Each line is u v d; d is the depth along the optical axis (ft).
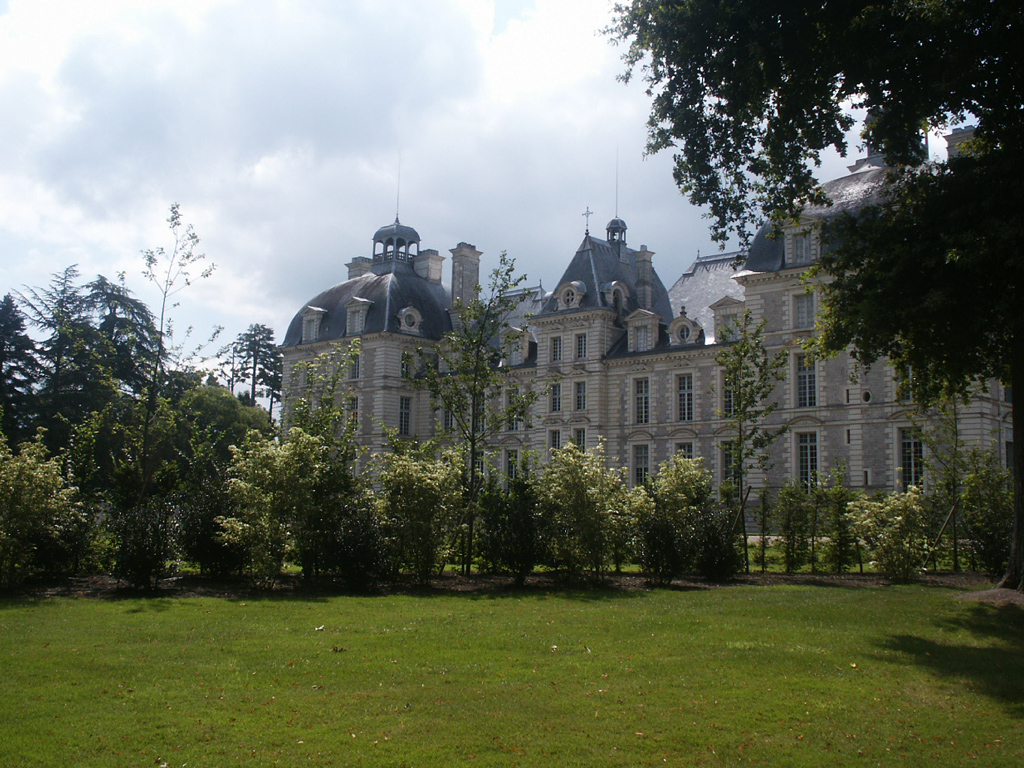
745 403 101.50
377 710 35.81
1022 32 59.82
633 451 189.88
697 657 46.42
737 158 76.89
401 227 249.96
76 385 202.69
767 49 69.21
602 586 82.94
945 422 107.55
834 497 103.60
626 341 198.18
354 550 78.02
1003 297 60.54
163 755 30.37
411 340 230.89
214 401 221.66
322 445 88.99
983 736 33.12
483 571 95.81
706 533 88.74
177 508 85.97
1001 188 61.93
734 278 164.96
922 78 65.87
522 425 207.41
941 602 67.97
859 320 64.28
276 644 49.49
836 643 50.67
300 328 249.55
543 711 35.81
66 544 85.81
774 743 32.09
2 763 29.43
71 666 43.50
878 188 147.84
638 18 75.25
